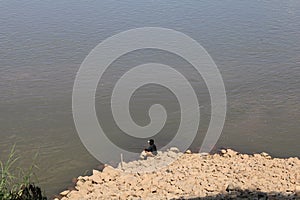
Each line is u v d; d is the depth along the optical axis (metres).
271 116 23.72
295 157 19.58
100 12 46.50
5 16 45.00
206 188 15.69
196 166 18.14
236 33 38.66
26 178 11.27
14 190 10.37
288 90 27.06
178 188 15.89
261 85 27.73
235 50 34.34
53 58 32.75
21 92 26.94
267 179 16.53
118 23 42.22
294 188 15.51
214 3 49.78
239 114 24.00
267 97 26.02
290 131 22.11
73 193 16.30
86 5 49.72
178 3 50.03
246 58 32.47
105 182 17.14
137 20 43.19
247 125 22.78
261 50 34.22
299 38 36.94
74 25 41.59
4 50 34.62
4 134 22.08
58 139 21.55
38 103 25.53
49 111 24.53
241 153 20.19
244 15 44.53
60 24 41.97
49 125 22.95
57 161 19.48
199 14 45.22
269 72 29.89
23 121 23.39
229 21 42.47
